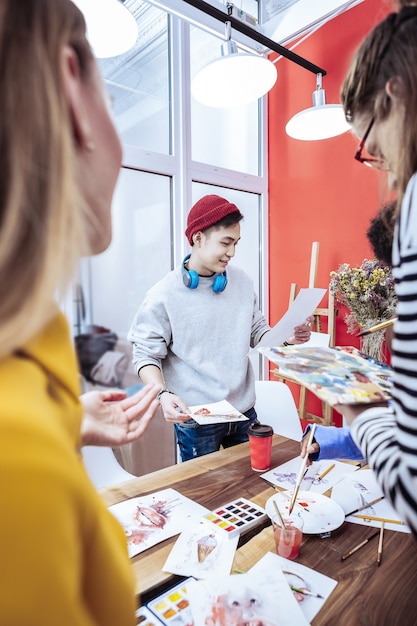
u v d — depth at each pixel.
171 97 2.39
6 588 0.24
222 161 2.72
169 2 1.79
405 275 0.43
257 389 1.84
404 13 0.47
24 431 0.26
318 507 0.92
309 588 0.68
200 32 2.50
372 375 0.63
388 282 1.92
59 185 0.32
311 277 2.50
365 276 2.01
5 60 0.30
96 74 0.42
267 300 3.02
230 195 2.78
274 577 0.69
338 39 2.41
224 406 1.32
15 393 0.29
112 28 1.31
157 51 2.35
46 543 0.25
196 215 1.49
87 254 0.38
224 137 2.72
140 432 0.79
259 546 0.81
